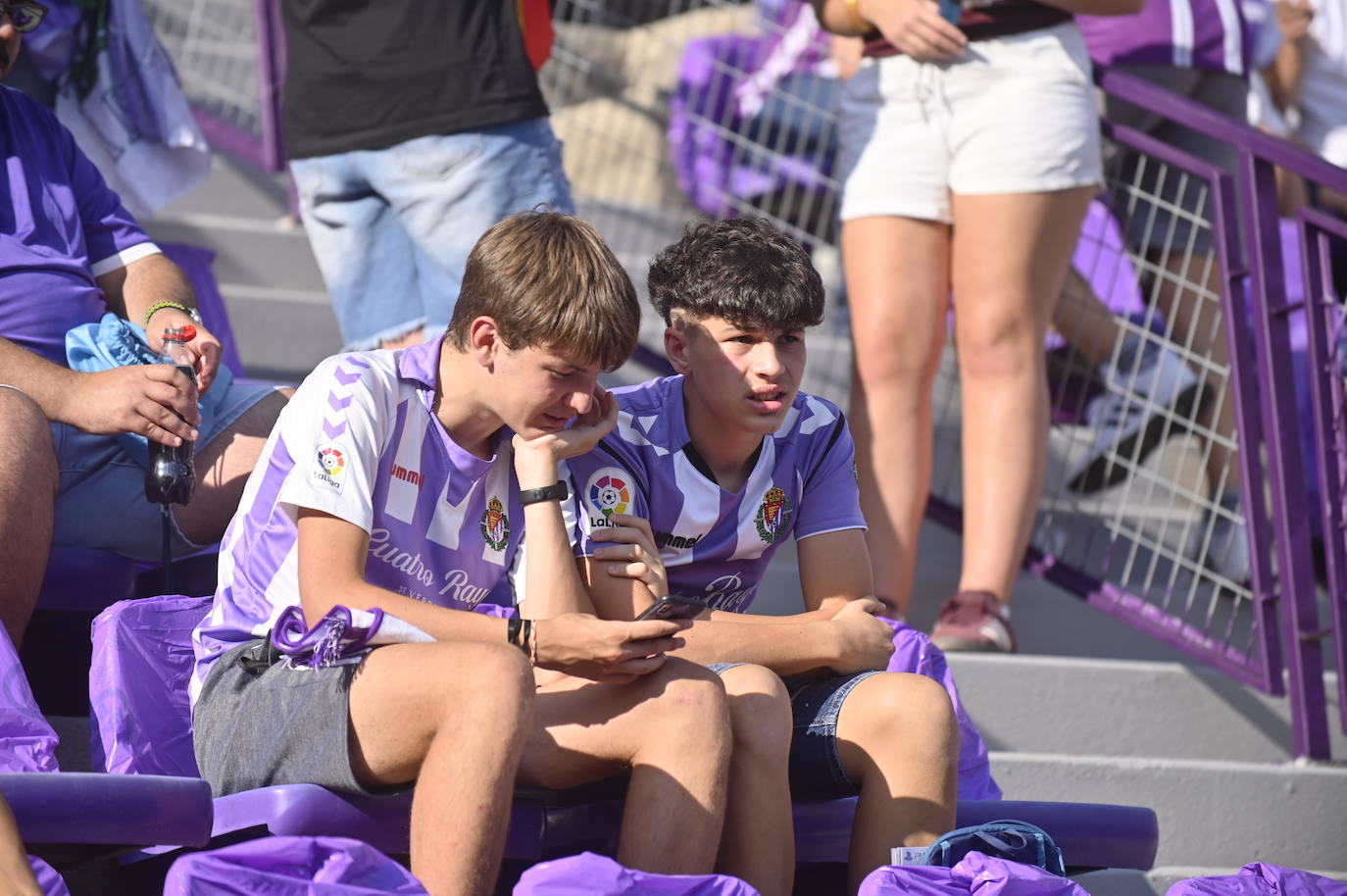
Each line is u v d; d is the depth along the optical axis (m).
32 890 4.62
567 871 5.01
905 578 10.30
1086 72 10.34
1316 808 10.16
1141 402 11.61
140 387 7.12
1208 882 6.19
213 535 7.87
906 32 10.12
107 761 6.23
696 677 5.91
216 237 13.46
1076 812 6.72
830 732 6.42
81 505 7.67
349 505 5.92
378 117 9.44
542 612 6.20
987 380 10.38
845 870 6.81
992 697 10.37
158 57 10.13
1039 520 12.00
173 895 4.81
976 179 10.11
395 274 9.93
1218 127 10.49
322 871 4.86
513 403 6.08
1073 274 11.74
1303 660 10.42
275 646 5.71
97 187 8.61
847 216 10.54
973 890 5.58
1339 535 10.29
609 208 14.43
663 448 6.87
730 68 14.45
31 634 7.54
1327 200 16.12
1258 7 14.71
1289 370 10.45
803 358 6.74
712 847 5.77
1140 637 12.08
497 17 9.34
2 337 7.36
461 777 5.27
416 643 5.59
